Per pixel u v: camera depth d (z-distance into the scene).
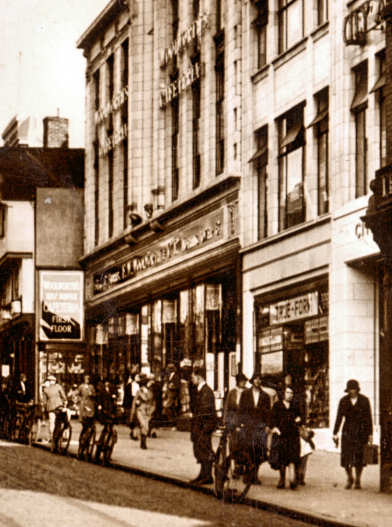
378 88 26.28
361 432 18.72
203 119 39.47
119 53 49.97
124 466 23.45
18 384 43.28
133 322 48.62
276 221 33.00
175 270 41.50
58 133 69.19
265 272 33.38
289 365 31.61
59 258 55.16
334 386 28.19
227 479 17.56
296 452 18.69
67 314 54.59
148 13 46.44
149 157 45.91
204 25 39.19
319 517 14.75
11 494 17.78
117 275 49.44
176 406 40.78
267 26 34.19
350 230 27.59
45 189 55.66
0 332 67.75
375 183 19.48
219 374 37.91
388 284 19.03
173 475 21.09
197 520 14.67
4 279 68.19
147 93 46.16
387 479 18.00
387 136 19.81
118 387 47.47
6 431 37.50
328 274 29.08
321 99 30.42
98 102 54.00
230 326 37.28
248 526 14.22
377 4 26.84
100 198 52.69
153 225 42.91
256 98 34.88
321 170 30.22
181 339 41.47
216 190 37.41
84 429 26.38
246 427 17.70
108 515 15.00
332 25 29.05
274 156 33.19
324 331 29.36
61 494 17.98
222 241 36.69
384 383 18.42
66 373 54.34
